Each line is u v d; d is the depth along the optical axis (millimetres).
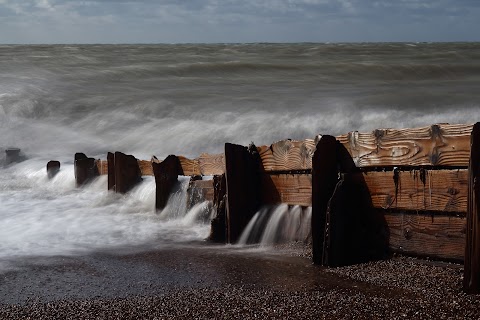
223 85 24234
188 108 18453
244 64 29484
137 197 9234
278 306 4539
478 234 4355
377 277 5035
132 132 16500
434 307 4301
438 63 31281
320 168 5598
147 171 9461
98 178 10945
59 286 5297
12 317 4551
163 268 5781
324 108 17859
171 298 4859
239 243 6746
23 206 9359
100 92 22172
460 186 4852
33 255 6406
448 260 5020
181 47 59531
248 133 15328
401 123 15438
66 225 7949
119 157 9430
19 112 18812
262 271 5512
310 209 6266
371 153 5469
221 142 14875
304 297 4707
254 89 22938
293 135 14977
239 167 6781
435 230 5082
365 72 27594
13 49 48594
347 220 5539
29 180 12109
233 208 6742
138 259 6168
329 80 25781
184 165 8422
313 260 5645
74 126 17500
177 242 6957
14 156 14055
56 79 25344
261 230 6812
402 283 4832
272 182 6762
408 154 5191
